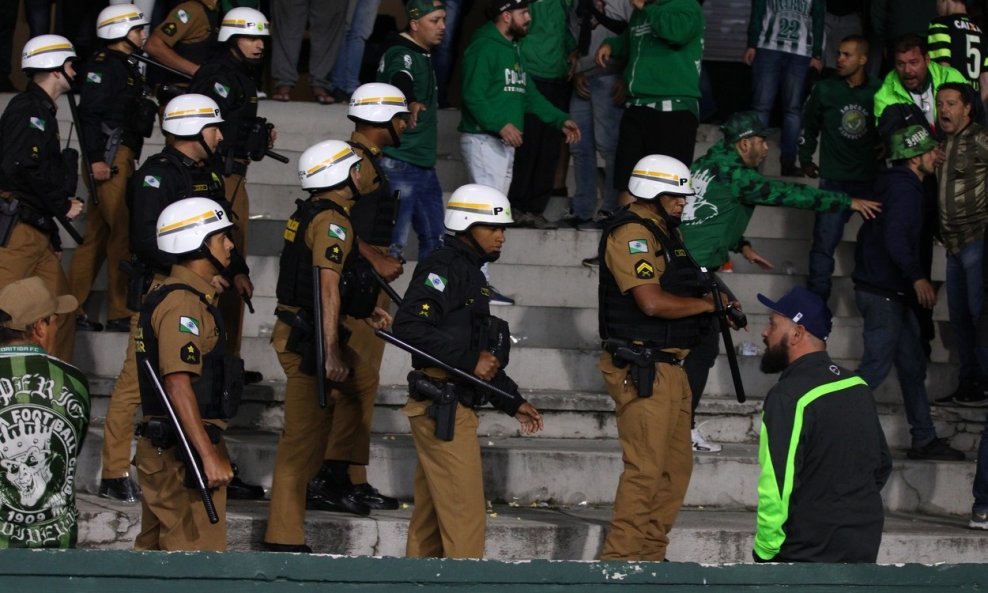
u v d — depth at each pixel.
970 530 30.11
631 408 26.23
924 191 34.62
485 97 35.25
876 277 32.78
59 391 19.58
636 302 26.14
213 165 29.91
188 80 35.22
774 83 41.22
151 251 27.14
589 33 38.69
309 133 40.66
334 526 27.33
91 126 32.34
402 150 33.78
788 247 39.16
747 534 28.61
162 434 22.61
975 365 34.44
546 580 19.27
